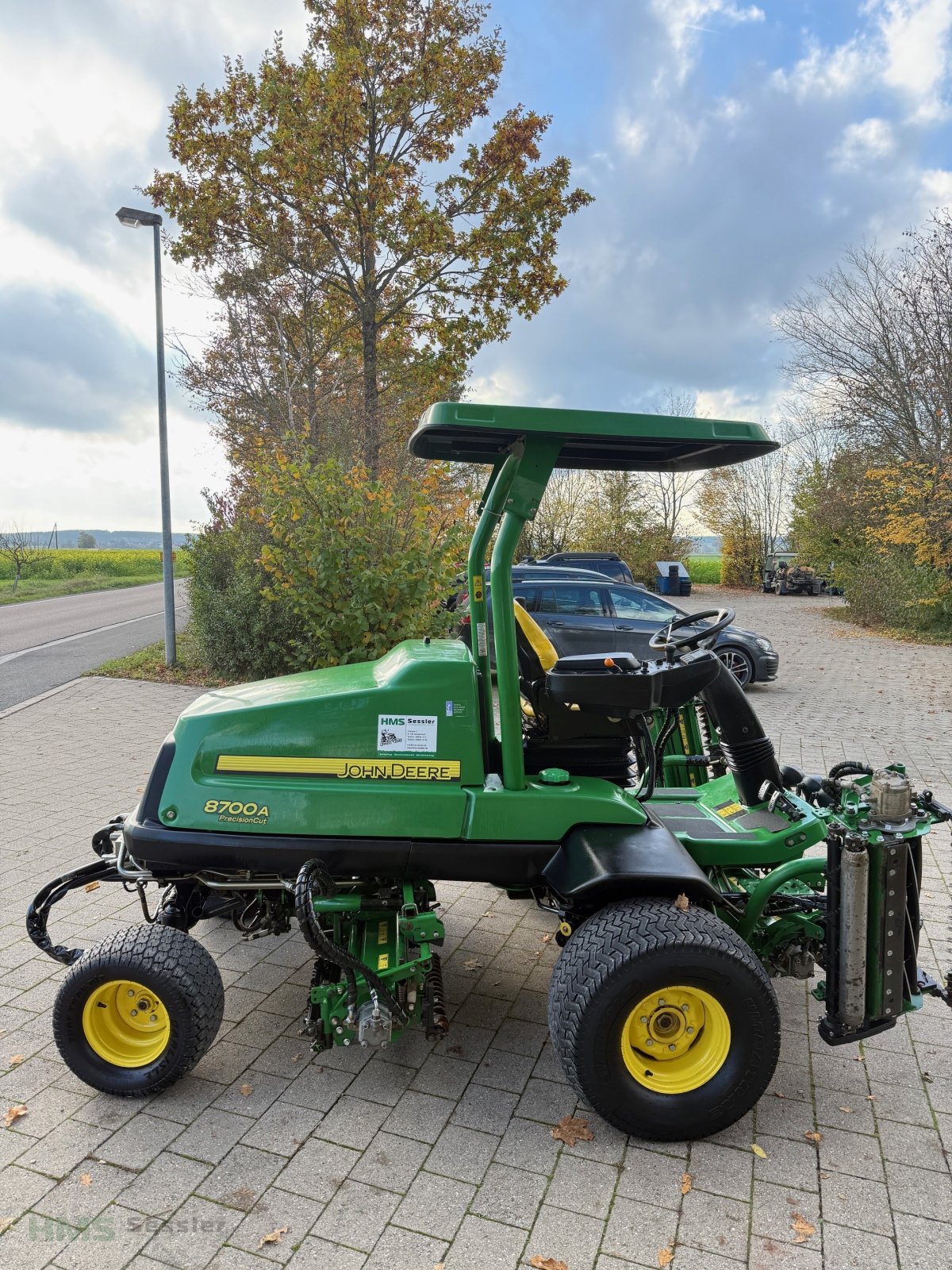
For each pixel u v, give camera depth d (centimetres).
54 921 425
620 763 331
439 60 1357
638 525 3359
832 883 274
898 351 1917
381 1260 221
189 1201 242
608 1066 256
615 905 273
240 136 1395
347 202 1418
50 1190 247
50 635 1828
